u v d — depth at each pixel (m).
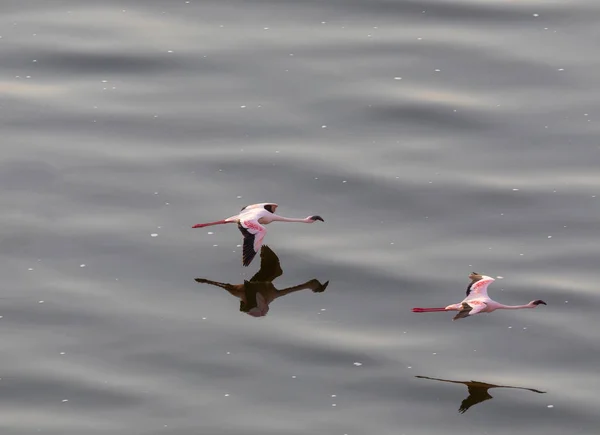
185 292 35.03
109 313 34.12
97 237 37.03
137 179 39.44
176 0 48.69
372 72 44.34
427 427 30.55
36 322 33.72
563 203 38.44
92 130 41.69
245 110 42.59
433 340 33.47
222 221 35.06
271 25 47.03
